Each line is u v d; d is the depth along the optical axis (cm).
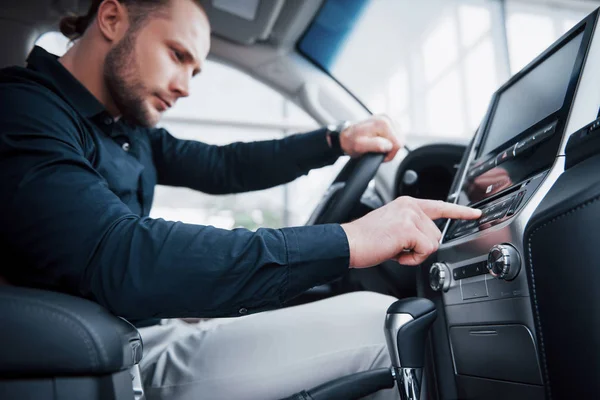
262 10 140
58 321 36
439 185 118
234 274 48
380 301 77
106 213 48
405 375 57
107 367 37
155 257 47
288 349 67
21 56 116
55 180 48
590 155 48
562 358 47
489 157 78
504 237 55
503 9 581
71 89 78
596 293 42
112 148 84
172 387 66
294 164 113
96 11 85
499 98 87
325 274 52
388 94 866
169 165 119
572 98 58
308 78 158
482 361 64
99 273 46
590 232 43
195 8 82
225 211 876
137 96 80
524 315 53
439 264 69
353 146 99
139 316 48
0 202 47
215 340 69
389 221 55
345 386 62
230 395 66
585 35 62
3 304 36
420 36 854
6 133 52
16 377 35
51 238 46
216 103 796
